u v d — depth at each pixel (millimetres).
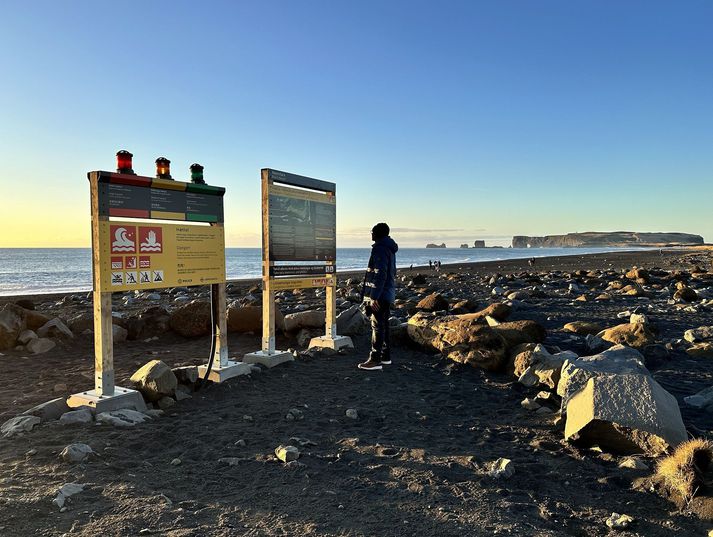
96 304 5359
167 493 3506
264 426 5023
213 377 6602
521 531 3078
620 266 47000
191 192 6355
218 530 3000
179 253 6234
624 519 3227
